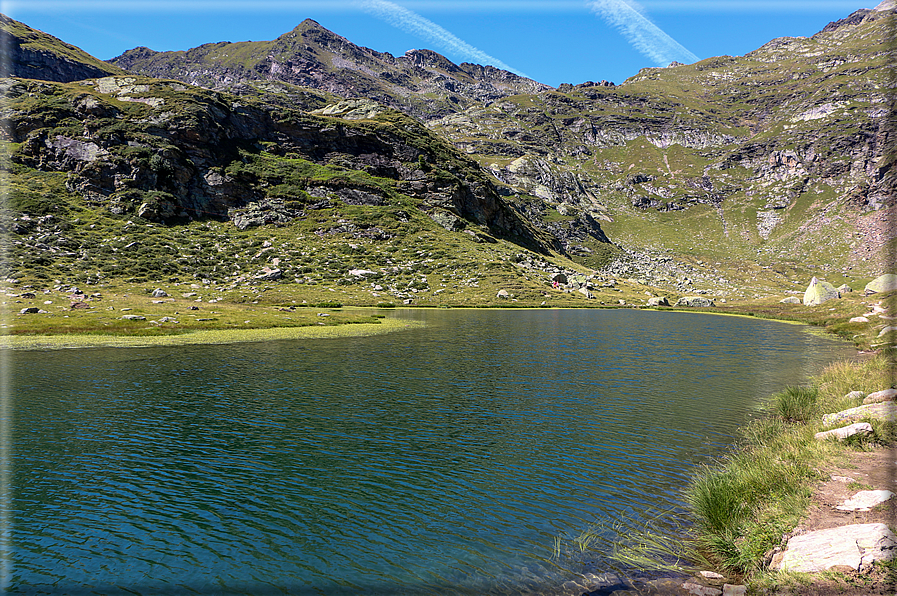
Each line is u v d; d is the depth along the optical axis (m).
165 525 14.92
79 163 138.75
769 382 34.69
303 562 12.97
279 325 66.56
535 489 17.22
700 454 20.30
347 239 150.50
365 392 31.30
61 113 150.25
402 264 141.25
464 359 43.88
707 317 98.81
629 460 19.80
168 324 62.16
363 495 16.86
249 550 13.55
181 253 125.25
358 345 51.78
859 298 101.88
